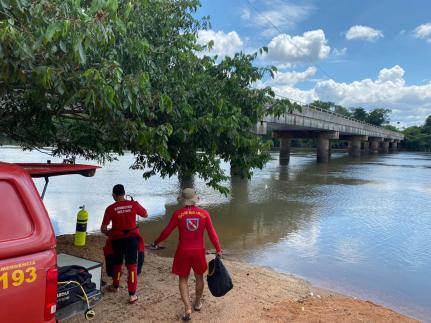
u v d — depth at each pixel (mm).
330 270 9109
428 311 7027
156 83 6461
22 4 3717
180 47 7312
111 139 7695
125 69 5875
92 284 4566
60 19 3799
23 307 2771
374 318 6043
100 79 4148
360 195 21609
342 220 14789
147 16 6871
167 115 6641
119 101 4734
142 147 6527
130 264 5699
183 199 5371
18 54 3719
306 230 13094
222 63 8078
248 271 8109
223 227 13203
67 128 8641
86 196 17781
